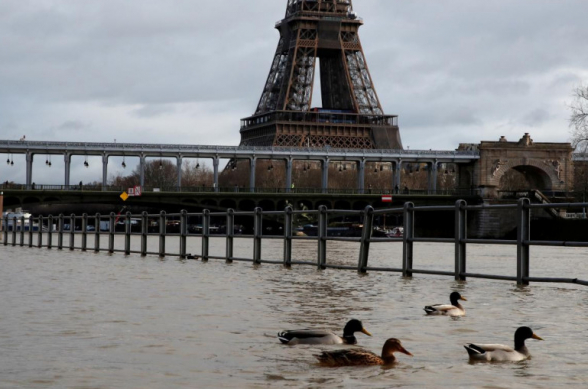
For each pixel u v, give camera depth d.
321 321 18.61
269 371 13.34
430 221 195.62
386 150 194.38
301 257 52.12
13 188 169.00
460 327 17.77
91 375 13.07
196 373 13.21
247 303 22.03
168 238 122.94
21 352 14.93
